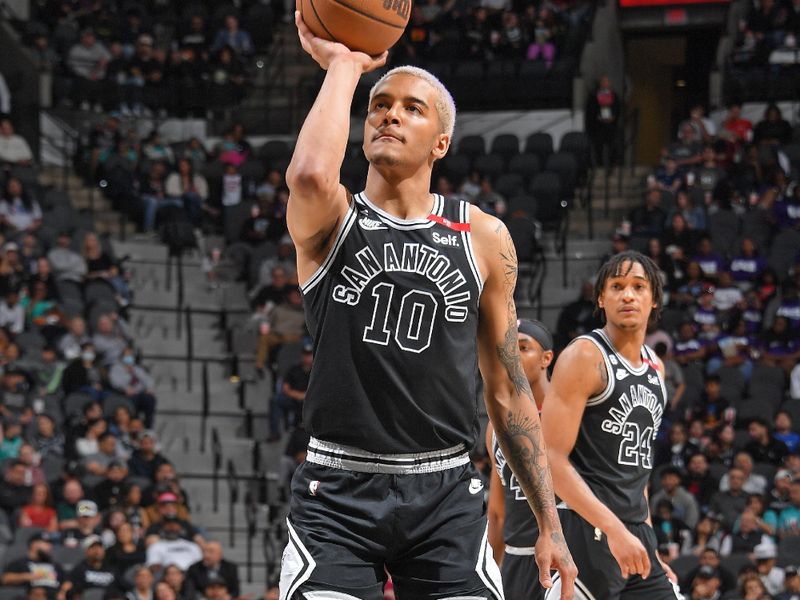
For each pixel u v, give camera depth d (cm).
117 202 2769
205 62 3091
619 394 706
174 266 2619
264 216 2656
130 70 3050
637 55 3594
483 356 516
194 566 1705
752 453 1992
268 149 2898
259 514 2125
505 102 3042
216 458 2148
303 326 2350
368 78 2859
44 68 2952
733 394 2189
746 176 2684
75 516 1783
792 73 3031
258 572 2019
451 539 486
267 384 2356
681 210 2564
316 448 495
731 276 2433
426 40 3141
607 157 2973
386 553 485
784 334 2294
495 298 504
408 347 482
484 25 3141
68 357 2128
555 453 696
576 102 3008
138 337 2417
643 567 677
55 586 1645
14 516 1752
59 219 2536
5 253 2256
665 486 1823
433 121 494
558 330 2248
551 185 2723
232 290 2581
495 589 489
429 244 490
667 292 2386
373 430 483
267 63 3231
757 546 1753
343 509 483
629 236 2525
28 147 2823
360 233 486
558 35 3109
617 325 711
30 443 1881
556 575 712
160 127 3055
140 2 3284
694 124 2853
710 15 3288
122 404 2072
